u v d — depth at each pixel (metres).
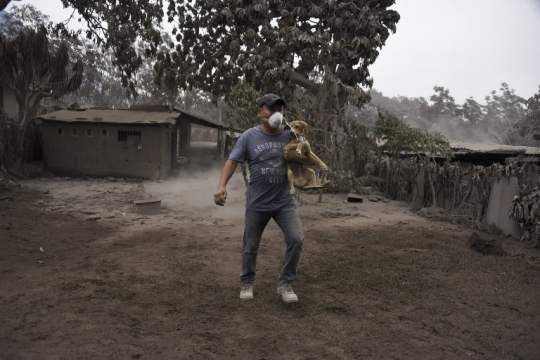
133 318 3.74
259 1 16.06
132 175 16.31
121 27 18.36
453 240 7.42
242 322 3.75
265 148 4.08
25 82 15.20
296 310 4.05
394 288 4.73
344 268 5.41
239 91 11.34
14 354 3.05
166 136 16.66
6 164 14.98
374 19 16.55
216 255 5.96
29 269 5.10
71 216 8.69
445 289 4.75
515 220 7.99
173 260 5.63
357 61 17.11
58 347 3.18
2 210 8.91
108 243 6.59
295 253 4.12
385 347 3.35
